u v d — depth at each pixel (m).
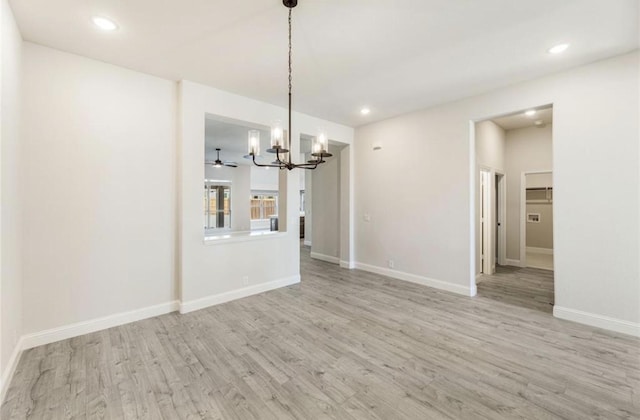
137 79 3.29
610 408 1.90
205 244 3.72
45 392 2.06
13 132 2.30
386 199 5.25
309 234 8.65
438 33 2.58
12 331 2.31
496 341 2.82
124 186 3.21
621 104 2.96
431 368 2.37
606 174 3.05
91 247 3.00
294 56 2.97
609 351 2.61
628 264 2.94
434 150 4.53
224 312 3.56
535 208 8.34
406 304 3.84
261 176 11.15
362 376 2.27
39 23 2.39
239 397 2.02
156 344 2.76
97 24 2.41
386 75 3.42
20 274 2.56
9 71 2.16
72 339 2.84
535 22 2.42
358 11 2.27
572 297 3.27
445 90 3.86
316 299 4.04
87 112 2.97
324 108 4.60
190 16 2.32
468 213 4.17
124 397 2.02
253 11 2.27
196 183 3.63
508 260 6.28
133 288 3.28
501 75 3.41
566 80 3.28
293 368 2.37
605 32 2.56
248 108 4.11
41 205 2.73
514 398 2.00
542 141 5.80
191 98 3.57
